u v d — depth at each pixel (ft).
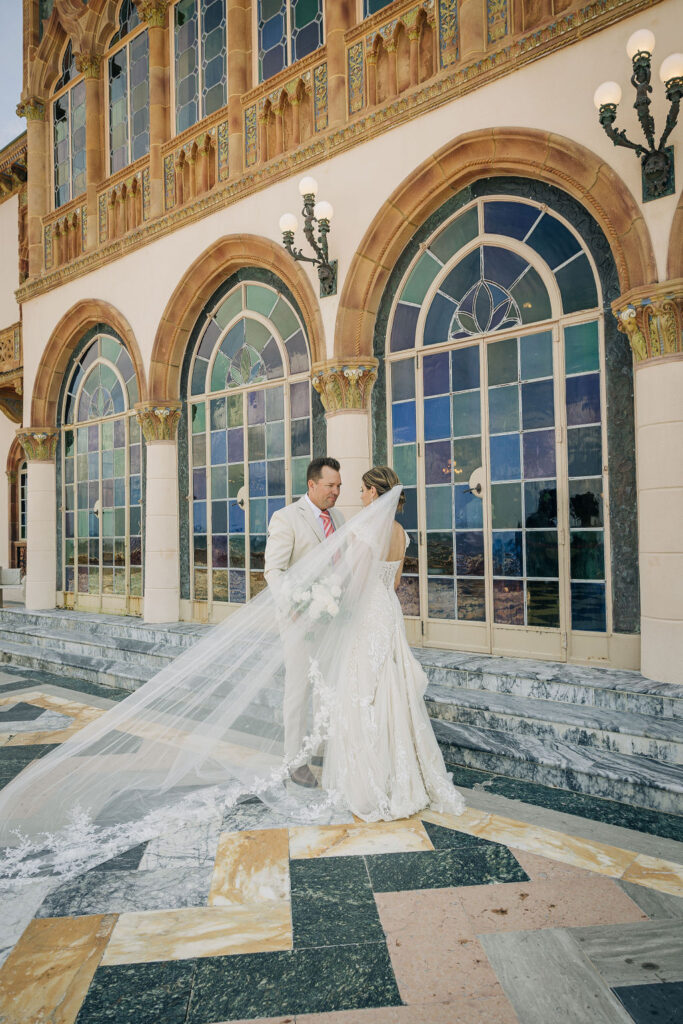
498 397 17.13
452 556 17.93
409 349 18.95
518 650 16.60
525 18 16.22
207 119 23.71
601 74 14.66
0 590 32.55
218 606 24.43
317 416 21.43
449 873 8.89
